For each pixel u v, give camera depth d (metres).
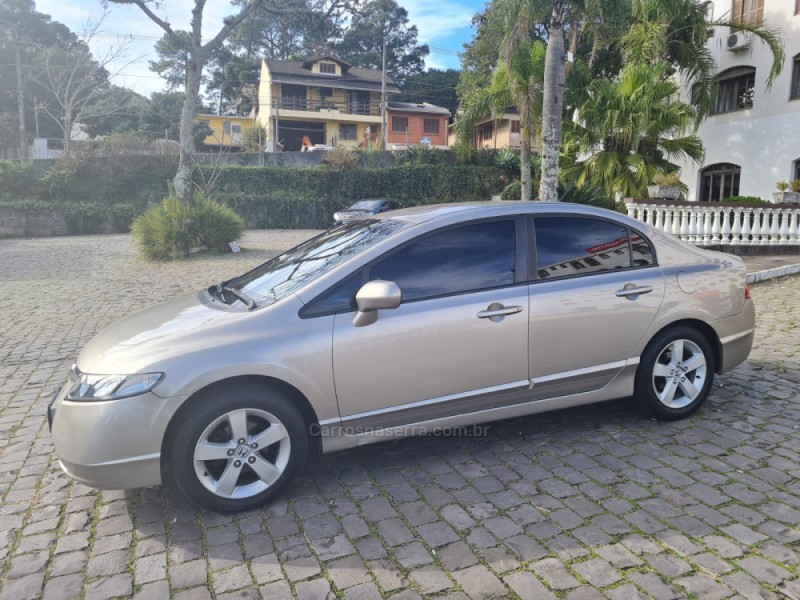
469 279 3.74
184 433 3.16
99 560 2.93
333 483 3.63
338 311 3.46
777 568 2.68
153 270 13.50
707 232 13.32
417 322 3.54
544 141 12.92
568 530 3.04
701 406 4.64
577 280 3.96
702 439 4.06
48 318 8.71
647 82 14.77
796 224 13.41
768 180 19.36
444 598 2.58
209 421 3.19
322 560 2.88
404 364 3.52
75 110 39.22
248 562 2.88
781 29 18.69
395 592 2.63
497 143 43.16
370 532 3.10
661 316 4.13
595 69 21.08
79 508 3.45
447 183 31.70
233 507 3.28
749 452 3.85
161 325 3.57
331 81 49.19
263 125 50.44
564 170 16.38
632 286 4.07
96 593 2.69
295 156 32.62
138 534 3.15
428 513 3.26
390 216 4.26
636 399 4.28
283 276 3.95
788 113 18.67
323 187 30.50
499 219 3.91
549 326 3.82
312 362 3.34
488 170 32.19
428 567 2.79
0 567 2.90
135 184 28.78
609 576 2.68
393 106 51.72
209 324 3.39
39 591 2.71
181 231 15.42
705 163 21.45
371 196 30.95
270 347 3.29
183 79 52.34
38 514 3.39
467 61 34.28
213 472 3.34
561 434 4.22
